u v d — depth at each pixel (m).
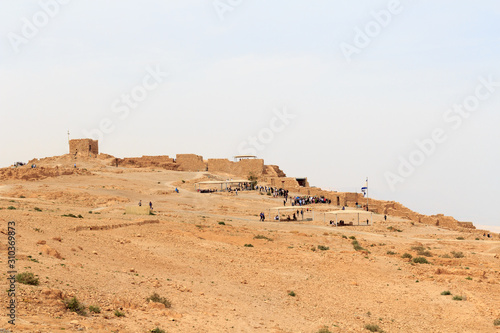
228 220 82.62
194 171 168.12
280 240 64.12
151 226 59.81
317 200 117.19
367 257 54.09
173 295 30.20
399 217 103.38
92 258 36.91
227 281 38.03
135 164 168.50
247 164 163.12
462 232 91.94
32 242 36.91
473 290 42.09
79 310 22.17
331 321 30.48
